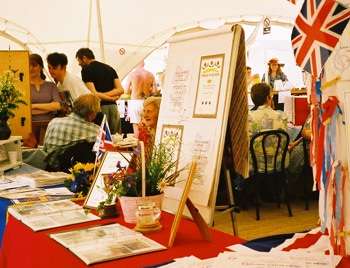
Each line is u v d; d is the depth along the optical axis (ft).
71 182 7.03
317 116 3.75
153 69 21.26
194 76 5.66
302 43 3.62
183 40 6.05
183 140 5.54
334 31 3.43
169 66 6.20
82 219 5.29
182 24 20.35
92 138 10.23
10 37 18.39
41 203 6.24
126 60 20.03
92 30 19.11
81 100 10.34
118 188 5.08
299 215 13.61
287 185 14.14
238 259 3.67
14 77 10.98
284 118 13.47
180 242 4.33
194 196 5.18
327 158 3.64
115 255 3.96
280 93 18.08
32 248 4.34
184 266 3.62
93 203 5.76
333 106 3.53
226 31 5.24
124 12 18.99
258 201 13.23
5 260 5.11
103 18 18.88
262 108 13.38
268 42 22.63
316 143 3.78
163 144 5.44
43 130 12.76
